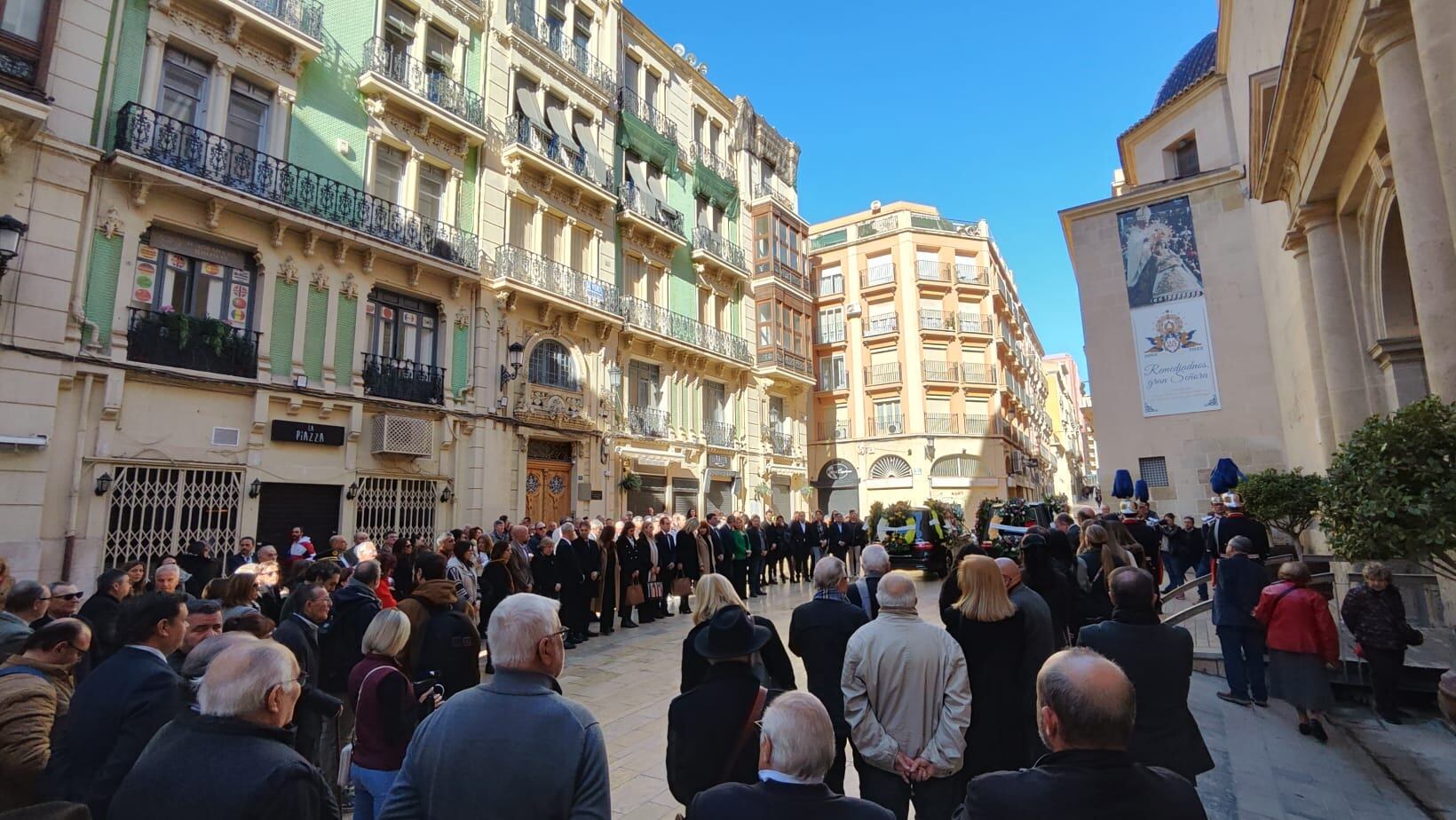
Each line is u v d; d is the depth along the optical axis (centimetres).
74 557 962
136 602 323
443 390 1481
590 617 1027
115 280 1047
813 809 188
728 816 190
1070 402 7838
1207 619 954
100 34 1053
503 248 1636
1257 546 901
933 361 3256
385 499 1359
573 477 1769
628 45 2197
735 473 2361
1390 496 487
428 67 1588
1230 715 631
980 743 359
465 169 1612
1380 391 947
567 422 1742
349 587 505
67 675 328
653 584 1182
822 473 3359
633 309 2025
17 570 909
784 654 387
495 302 1617
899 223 3434
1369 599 618
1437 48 522
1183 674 344
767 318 2619
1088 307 1889
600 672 822
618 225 2044
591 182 1869
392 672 348
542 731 217
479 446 1520
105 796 265
